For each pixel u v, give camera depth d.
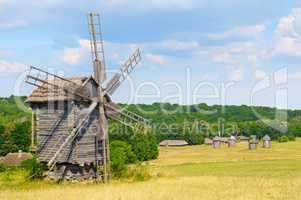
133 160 75.06
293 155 103.31
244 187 36.69
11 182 43.34
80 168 45.03
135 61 50.84
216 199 29.98
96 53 46.38
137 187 36.94
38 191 34.75
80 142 43.78
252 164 78.88
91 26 46.34
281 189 35.25
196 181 42.59
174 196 30.97
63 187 39.25
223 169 69.25
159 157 105.38
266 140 132.62
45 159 44.44
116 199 29.72
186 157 104.75
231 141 138.75
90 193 32.59
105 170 45.50
